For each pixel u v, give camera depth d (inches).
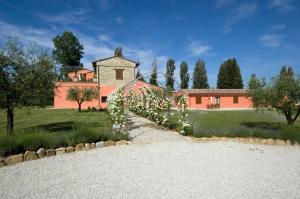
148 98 583.5
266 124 576.1
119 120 400.5
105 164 232.4
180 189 176.1
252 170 224.4
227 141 358.0
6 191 167.0
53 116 758.5
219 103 1380.4
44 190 169.8
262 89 446.9
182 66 2074.3
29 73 332.8
